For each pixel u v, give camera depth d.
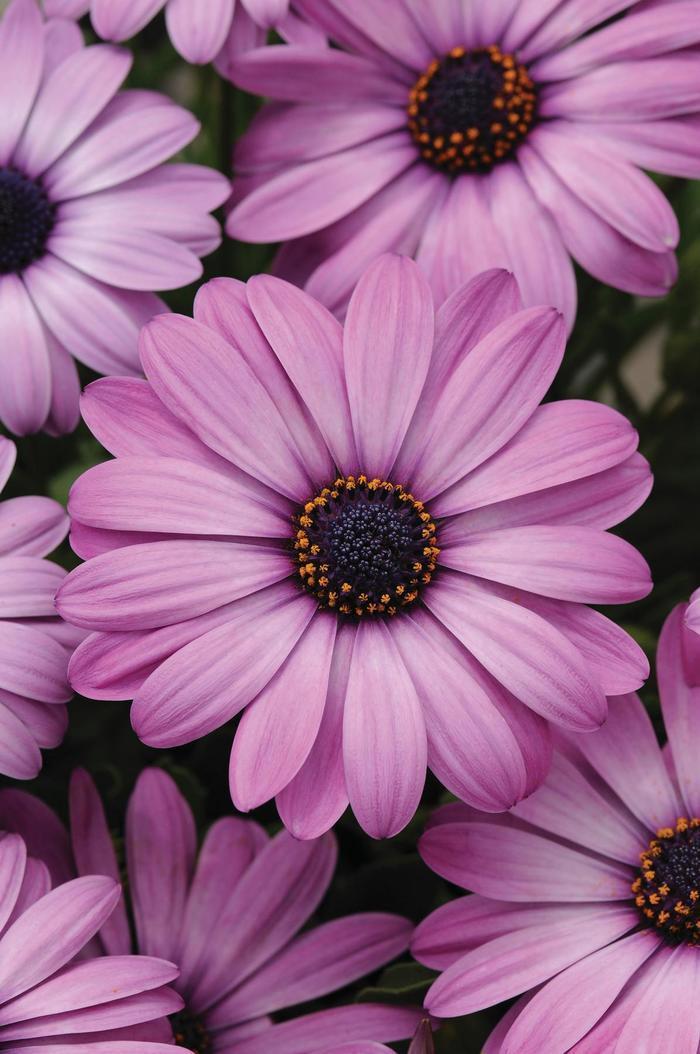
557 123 0.39
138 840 0.37
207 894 0.37
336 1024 0.37
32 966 0.35
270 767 0.35
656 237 0.38
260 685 0.35
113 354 0.39
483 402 0.36
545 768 0.35
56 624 0.37
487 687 0.36
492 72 0.40
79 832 0.37
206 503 0.36
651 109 0.39
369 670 0.36
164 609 0.35
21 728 0.36
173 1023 0.37
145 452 0.36
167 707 0.35
